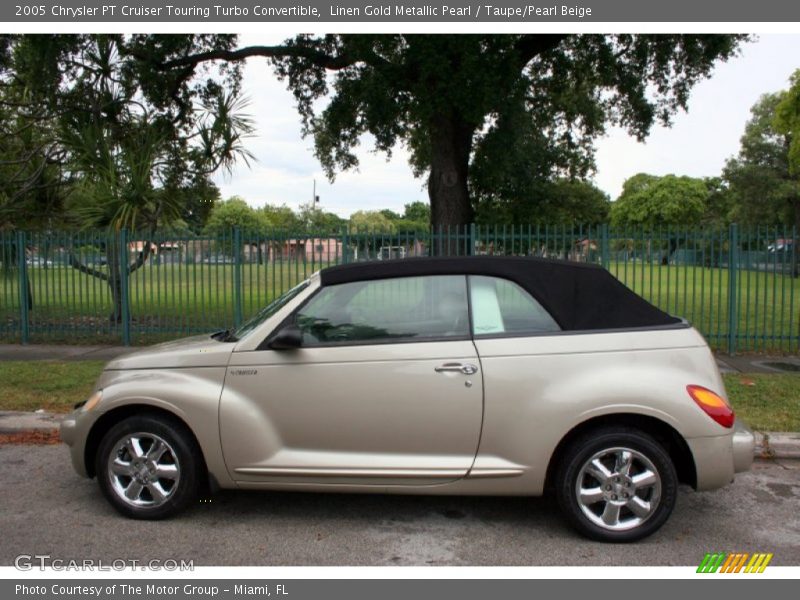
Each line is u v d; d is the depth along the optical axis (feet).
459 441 13.53
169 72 47.91
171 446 14.39
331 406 13.82
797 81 68.80
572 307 13.85
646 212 219.82
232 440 14.02
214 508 15.58
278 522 14.80
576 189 100.48
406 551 13.35
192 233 40.47
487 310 13.97
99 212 39.17
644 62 47.03
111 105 43.45
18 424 21.94
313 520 14.92
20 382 28.04
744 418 21.94
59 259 41.65
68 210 47.52
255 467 14.01
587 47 48.21
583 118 63.36
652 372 13.26
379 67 41.27
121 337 41.01
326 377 13.85
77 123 41.98
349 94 44.16
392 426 13.67
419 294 14.23
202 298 40.70
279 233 39.65
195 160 43.96
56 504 15.87
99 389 14.92
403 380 13.62
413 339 13.91
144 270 41.24
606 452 13.38
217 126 41.88
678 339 13.60
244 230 40.01
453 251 37.35
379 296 14.33
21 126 49.14
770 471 18.52
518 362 13.44
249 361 14.20
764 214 141.38
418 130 54.19
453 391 13.47
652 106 50.16
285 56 47.70
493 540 13.85
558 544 13.64
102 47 42.09
